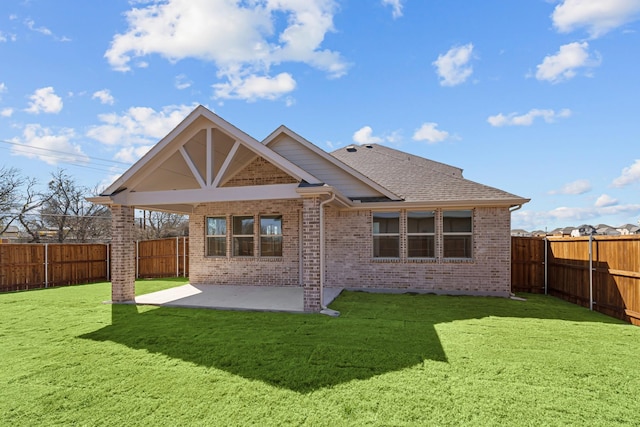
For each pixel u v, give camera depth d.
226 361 5.68
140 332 7.36
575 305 10.38
